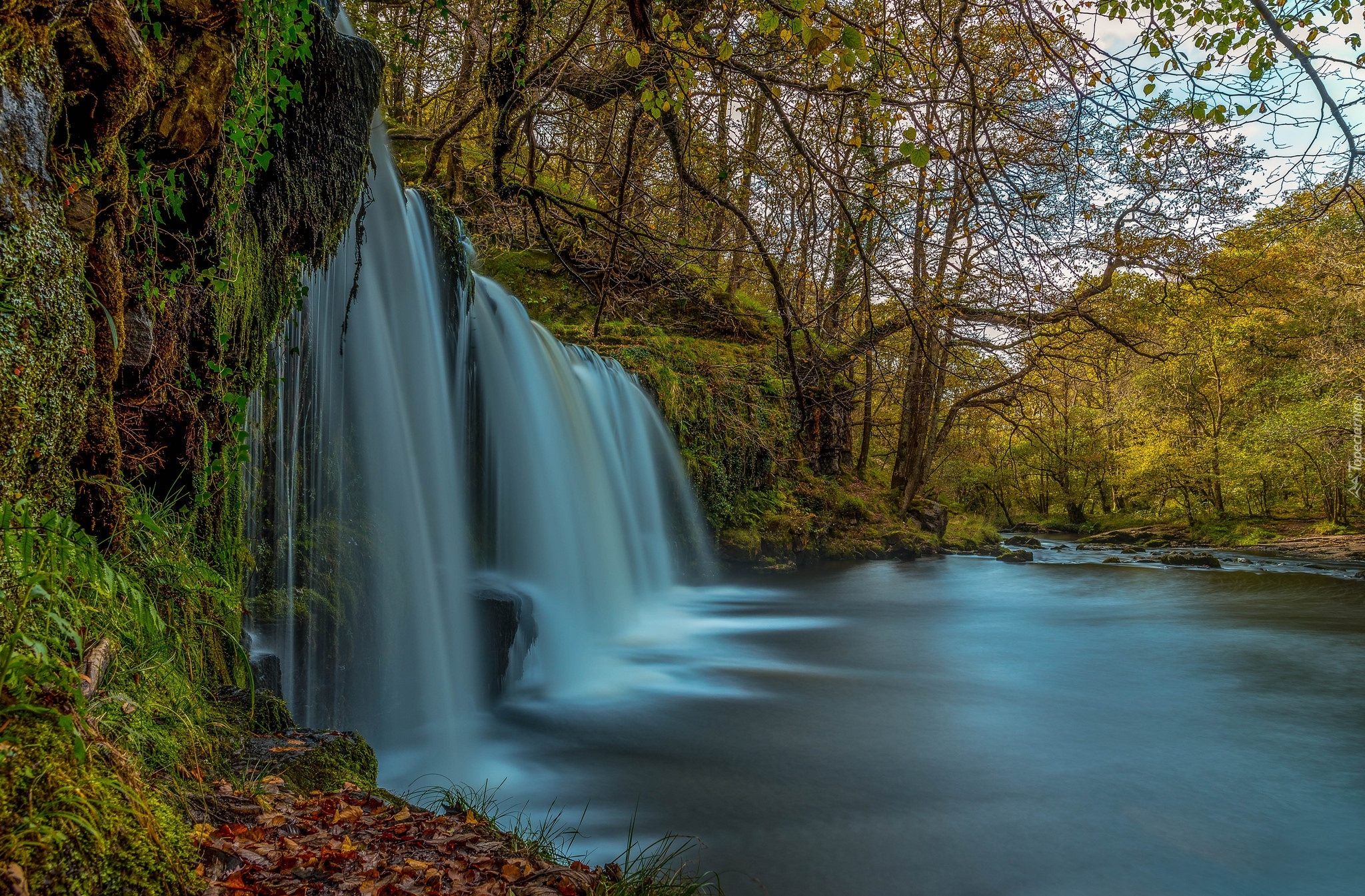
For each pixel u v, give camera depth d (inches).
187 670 144.0
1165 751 309.0
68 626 71.3
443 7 408.2
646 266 453.4
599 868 149.6
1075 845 225.9
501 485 442.9
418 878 111.6
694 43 224.2
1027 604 665.0
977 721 344.5
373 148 329.7
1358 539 1112.2
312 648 261.4
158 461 168.2
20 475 83.6
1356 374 1066.1
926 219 313.1
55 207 92.4
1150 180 270.5
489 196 520.7
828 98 271.0
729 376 814.5
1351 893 204.5
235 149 174.4
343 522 296.2
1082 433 1611.7
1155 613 626.2
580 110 451.2
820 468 983.6
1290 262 852.6
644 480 649.0
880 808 249.0
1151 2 197.8
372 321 319.6
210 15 146.7
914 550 959.0
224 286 182.9
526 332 499.2
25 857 55.2
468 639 355.6
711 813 243.3
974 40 293.6
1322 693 393.4
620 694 383.9
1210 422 1398.9
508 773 276.7
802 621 592.1
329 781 145.8
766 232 355.6
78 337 95.4
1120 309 674.8
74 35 104.8
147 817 71.1
